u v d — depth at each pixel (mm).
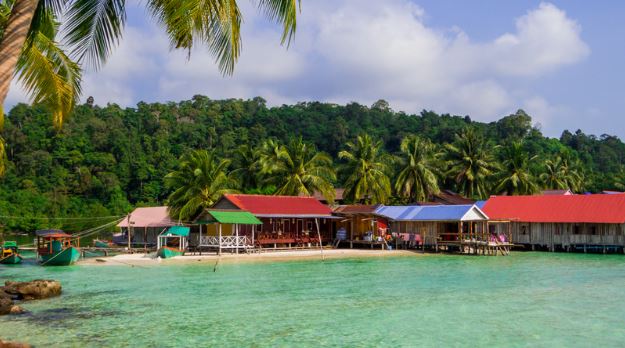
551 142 121812
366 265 37531
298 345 14945
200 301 22016
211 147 103688
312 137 114688
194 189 51750
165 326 17266
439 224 51406
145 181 85938
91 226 65250
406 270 34125
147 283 27609
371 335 16078
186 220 51250
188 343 15125
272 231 51094
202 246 45406
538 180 82312
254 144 106000
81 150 87188
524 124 120000
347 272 32906
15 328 16891
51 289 23438
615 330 16672
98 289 25406
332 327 17141
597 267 36125
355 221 54625
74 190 79562
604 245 49344
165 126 106938
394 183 66812
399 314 19234
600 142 130250
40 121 89688
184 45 10031
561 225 52156
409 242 52438
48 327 17031
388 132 120312
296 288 25703
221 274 31719
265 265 37375
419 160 65125
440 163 67562
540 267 36281
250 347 14703
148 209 60031
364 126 126875
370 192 63188
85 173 80938
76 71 12977
